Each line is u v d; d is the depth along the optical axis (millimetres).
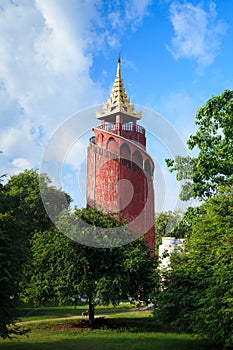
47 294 17266
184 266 12539
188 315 11750
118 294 15945
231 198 12695
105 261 16328
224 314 10039
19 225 11656
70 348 12516
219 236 11977
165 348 12445
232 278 10375
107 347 12625
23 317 20656
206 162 20594
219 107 21250
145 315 20453
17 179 31906
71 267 16281
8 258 10609
